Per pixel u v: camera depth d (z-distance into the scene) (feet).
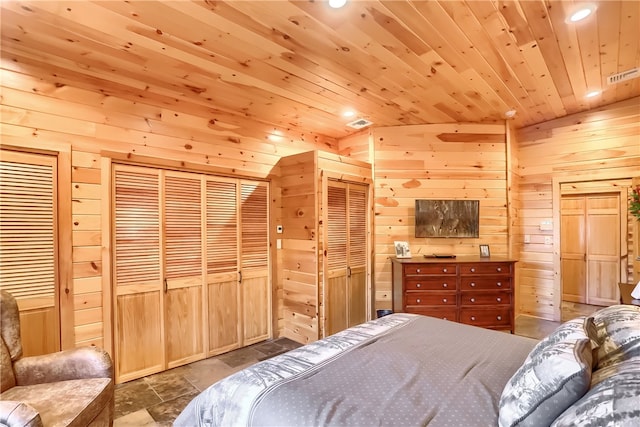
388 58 8.23
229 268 11.42
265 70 8.68
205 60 8.08
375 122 13.35
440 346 5.66
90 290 8.53
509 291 11.99
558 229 13.92
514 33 7.36
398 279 12.64
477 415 3.65
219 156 11.22
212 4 6.02
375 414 3.65
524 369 3.62
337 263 12.49
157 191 9.83
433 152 13.80
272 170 12.76
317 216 11.68
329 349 5.53
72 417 5.03
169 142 10.06
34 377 6.05
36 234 7.78
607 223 15.49
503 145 13.71
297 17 6.50
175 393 8.53
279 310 12.76
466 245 13.71
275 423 3.70
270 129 12.80
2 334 6.11
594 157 13.07
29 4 5.86
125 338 9.12
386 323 7.06
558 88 10.57
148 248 9.61
